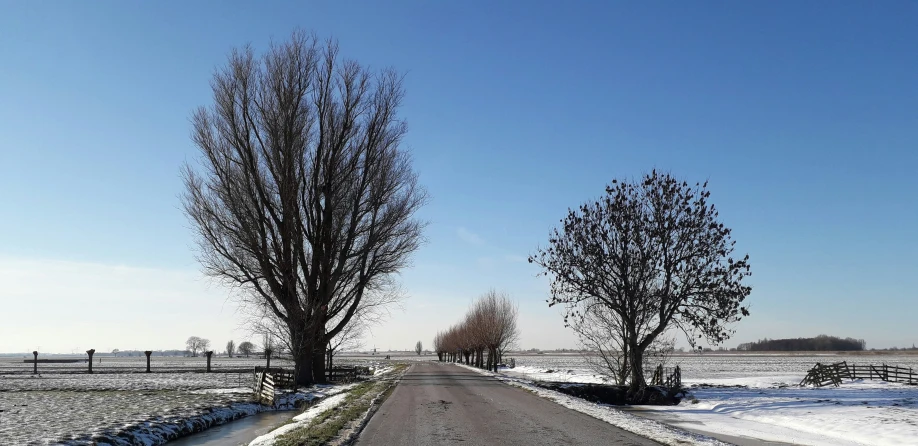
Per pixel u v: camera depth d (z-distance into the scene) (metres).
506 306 85.94
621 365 38.97
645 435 16.34
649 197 35.47
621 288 35.53
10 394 31.20
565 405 24.41
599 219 35.72
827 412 26.31
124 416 20.25
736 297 33.09
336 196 37.41
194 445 17.00
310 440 14.65
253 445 14.99
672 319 35.16
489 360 74.06
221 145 35.75
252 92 36.31
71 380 44.62
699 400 32.62
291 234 35.78
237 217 35.19
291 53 37.00
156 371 60.50
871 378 53.44
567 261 35.66
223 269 36.62
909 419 23.86
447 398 27.59
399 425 18.34
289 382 33.81
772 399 32.59
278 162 35.66
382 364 102.44
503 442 15.19
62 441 15.13
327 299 37.41
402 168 39.69
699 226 34.34
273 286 35.94
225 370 61.78
